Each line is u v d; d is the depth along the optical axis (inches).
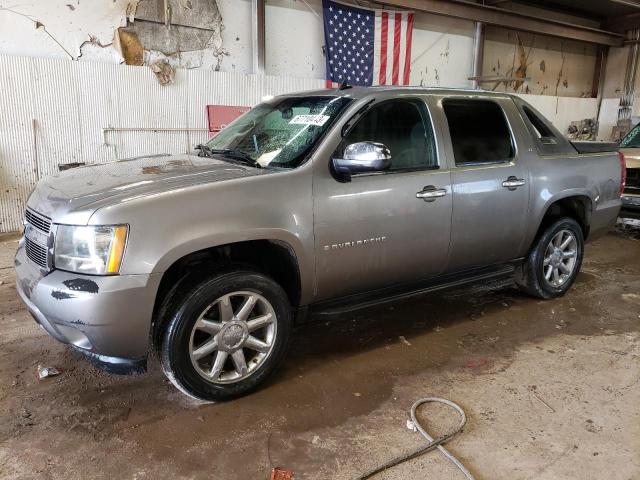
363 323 149.4
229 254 106.3
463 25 428.1
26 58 248.1
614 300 172.2
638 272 206.4
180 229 92.0
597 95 565.6
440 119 130.6
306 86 340.2
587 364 126.0
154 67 282.5
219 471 85.8
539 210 150.9
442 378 118.3
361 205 113.3
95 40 268.5
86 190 97.7
